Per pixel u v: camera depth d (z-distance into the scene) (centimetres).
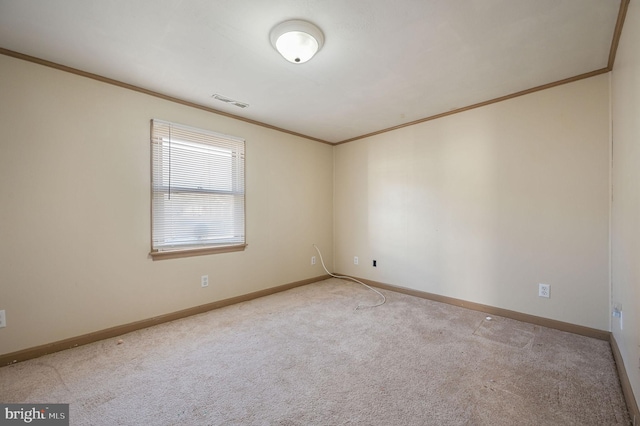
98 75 232
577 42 189
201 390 166
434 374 181
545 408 148
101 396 160
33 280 205
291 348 217
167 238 274
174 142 278
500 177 281
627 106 162
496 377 177
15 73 199
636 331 138
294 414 146
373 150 401
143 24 170
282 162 381
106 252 238
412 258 357
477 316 281
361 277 418
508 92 267
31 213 205
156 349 216
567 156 242
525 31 178
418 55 205
